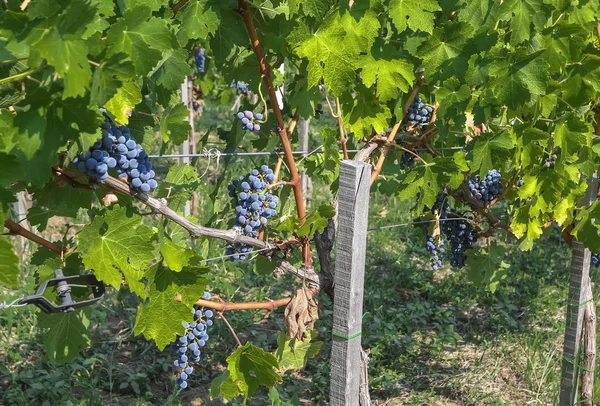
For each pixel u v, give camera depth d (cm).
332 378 177
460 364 294
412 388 278
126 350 291
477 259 241
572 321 242
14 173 137
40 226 169
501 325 323
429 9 175
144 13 140
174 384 275
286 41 174
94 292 159
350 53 171
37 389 258
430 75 183
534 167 208
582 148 211
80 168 149
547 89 197
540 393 277
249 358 175
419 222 228
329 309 335
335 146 190
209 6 168
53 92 134
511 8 182
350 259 171
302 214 182
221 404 265
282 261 180
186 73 168
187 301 163
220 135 209
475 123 190
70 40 128
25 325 295
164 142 184
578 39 192
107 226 154
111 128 152
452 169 188
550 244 417
